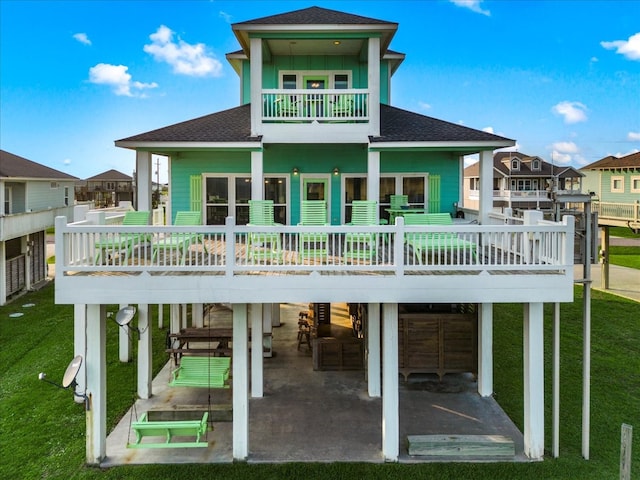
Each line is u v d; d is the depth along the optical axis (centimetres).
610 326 1672
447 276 777
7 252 2150
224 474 784
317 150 1392
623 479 686
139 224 1046
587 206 856
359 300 776
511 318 1833
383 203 1410
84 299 765
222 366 1005
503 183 5306
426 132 1221
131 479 772
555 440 838
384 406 821
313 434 927
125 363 1354
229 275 767
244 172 1389
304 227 774
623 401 1095
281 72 1398
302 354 1432
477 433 934
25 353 1453
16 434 935
